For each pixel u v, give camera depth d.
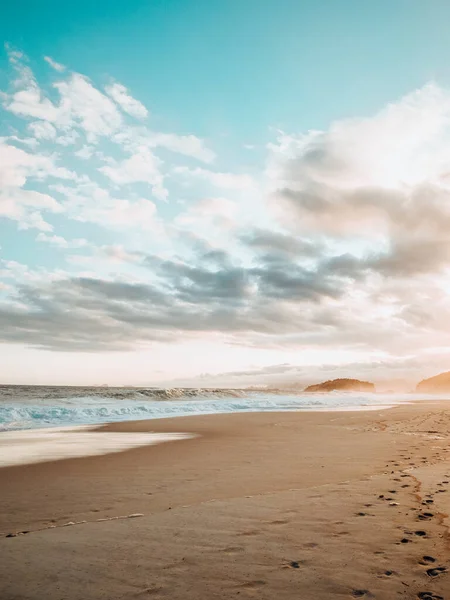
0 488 6.65
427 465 8.06
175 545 3.81
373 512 4.80
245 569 3.26
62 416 22.23
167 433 15.11
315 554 3.54
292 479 7.04
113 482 7.03
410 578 3.07
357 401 46.91
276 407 33.38
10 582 3.08
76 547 3.79
